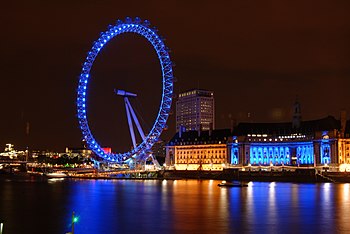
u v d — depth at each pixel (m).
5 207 132.00
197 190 193.12
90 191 188.00
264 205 134.62
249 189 197.88
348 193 174.25
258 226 99.12
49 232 94.50
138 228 97.62
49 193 177.38
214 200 149.00
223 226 99.12
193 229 96.25
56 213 119.50
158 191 187.12
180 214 116.69
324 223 102.50
